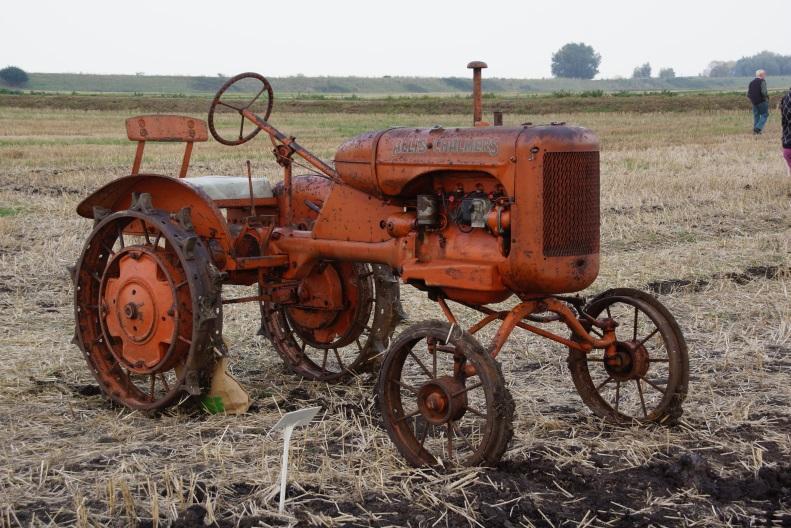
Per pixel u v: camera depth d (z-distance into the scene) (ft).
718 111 128.06
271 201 19.45
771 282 27.84
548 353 21.03
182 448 15.38
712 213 40.91
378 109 157.89
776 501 13.23
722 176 52.06
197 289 16.34
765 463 14.52
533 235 13.97
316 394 18.74
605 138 84.48
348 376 19.84
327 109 159.12
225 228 17.31
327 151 71.72
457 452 15.15
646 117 121.08
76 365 20.22
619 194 46.14
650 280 28.07
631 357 16.35
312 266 18.02
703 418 16.65
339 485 13.82
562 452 15.03
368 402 18.08
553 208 14.03
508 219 14.16
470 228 14.84
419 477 14.14
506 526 12.41
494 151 14.16
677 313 24.36
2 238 34.40
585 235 14.55
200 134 18.76
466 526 12.45
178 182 17.21
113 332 17.84
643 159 62.90
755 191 46.65
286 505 13.06
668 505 13.03
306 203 18.88
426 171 15.01
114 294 17.70
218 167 59.93
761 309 24.59
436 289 15.49
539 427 16.34
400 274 15.98
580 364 17.12
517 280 14.28
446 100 169.58
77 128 104.94
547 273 14.10
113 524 12.52
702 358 20.31
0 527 12.45
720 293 26.48
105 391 18.03
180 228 16.81
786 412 16.93
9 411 17.29
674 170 56.08
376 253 16.42
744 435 15.81
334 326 19.84
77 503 12.90
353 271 19.29
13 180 52.70
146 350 17.31
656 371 19.70
